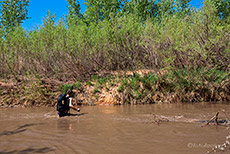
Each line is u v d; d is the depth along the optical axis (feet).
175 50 37.40
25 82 37.40
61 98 22.74
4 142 12.59
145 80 36.65
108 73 39.68
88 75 39.58
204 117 19.93
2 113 26.09
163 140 12.49
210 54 37.19
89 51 40.04
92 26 41.37
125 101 34.58
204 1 38.99
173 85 36.42
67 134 14.38
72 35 39.27
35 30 40.75
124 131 15.01
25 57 40.11
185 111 24.23
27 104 33.99
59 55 39.24
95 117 21.70
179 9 67.15
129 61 40.37
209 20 38.24
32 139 13.21
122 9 72.28
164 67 37.40
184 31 37.58
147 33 39.55
